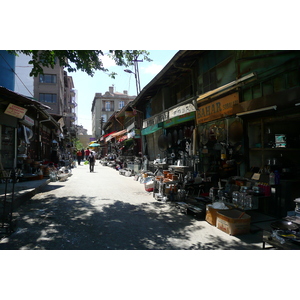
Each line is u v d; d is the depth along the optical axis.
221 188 6.57
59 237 4.34
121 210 6.34
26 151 12.40
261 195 5.38
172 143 10.75
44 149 18.00
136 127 16.11
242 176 6.40
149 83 10.75
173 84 11.03
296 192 5.37
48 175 12.52
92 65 7.77
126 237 4.41
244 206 5.34
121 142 20.53
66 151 31.06
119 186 10.60
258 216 5.52
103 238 4.34
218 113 7.30
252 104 5.75
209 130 7.75
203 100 7.80
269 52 5.57
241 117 6.21
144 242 4.19
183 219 5.59
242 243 4.14
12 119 10.41
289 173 5.77
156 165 10.89
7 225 4.72
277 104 5.09
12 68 12.06
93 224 5.12
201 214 5.62
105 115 54.16
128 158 17.52
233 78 6.75
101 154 44.34
